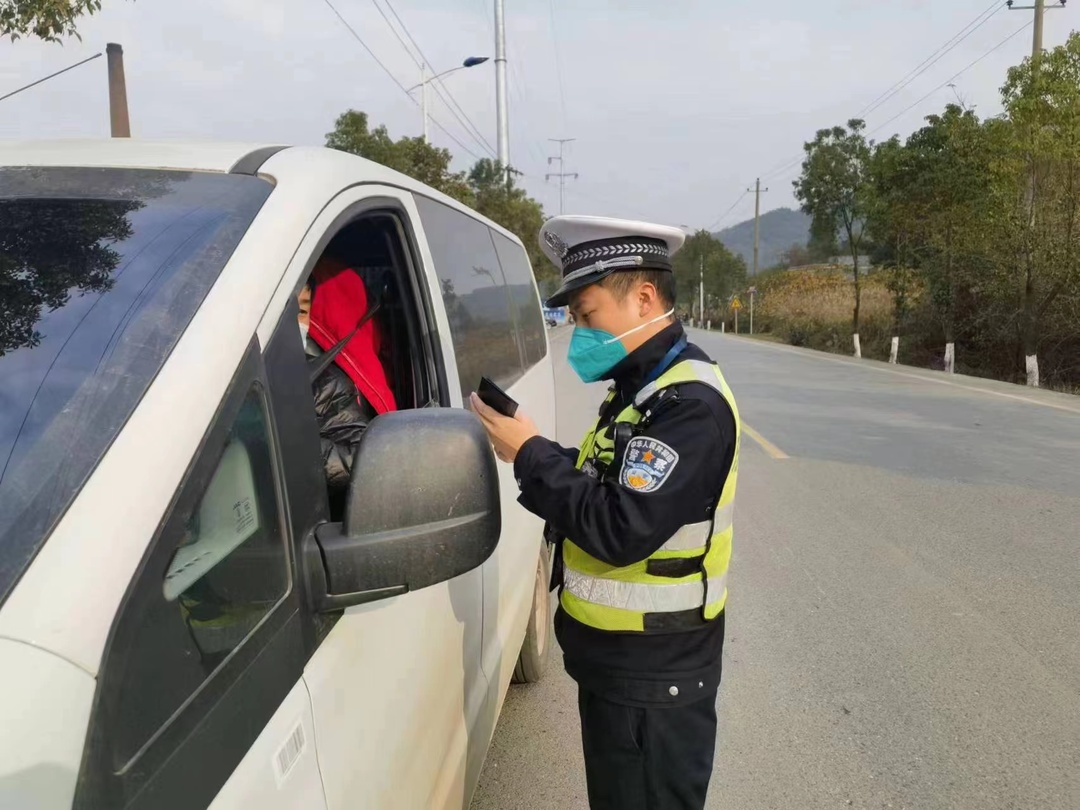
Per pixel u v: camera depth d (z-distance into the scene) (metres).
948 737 3.10
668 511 1.50
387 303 2.22
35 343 1.02
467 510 1.19
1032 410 10.85
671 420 1.56
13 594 0.79
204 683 0.92
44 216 1.22
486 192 27.62
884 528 5.61
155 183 1.31
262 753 1.00
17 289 1.09
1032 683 3.48
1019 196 17.19
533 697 3.48
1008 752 3.00
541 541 3.53
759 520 5.84
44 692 0.74
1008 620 4.11
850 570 4.82
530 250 32.31
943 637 3.92
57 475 0.88
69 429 0.92
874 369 18.14
